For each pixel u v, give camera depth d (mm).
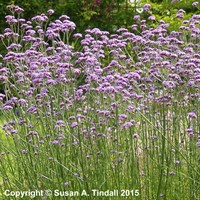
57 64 5566
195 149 5582
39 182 5848
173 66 5734
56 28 6102
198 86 5688
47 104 6004
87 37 6566
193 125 5652
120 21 14203
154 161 5527
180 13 6844
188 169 5559
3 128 5789
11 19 6539
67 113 5797
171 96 5570
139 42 6500
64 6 14148
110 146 6012
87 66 5863
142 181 5992
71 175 5590
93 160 5539
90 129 5652
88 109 5754
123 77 5547
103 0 14305
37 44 6504
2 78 5902
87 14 13938
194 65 5582
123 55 6453
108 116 5949
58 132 5629
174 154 5918
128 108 5570
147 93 6336
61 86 6133
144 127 6305
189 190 5777
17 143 5762
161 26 6566
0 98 5840
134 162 5668
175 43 6266
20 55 6059
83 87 5816
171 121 6098
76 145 5523
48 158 5523
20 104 6023
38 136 5898
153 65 5816
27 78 6121
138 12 14180
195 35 6348
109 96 6008
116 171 5695
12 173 5848
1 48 13562
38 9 14086
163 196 5668
